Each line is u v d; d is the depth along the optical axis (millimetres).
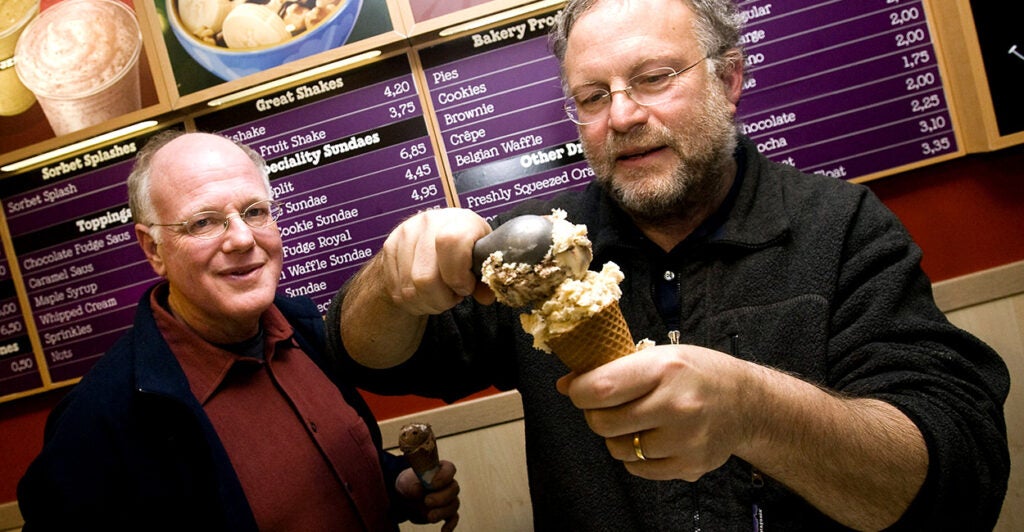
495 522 1860
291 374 1258
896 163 1721
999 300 1714
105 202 1961
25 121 1919
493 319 1208
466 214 811
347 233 1882
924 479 800
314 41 1790
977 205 1742
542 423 1102
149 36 1834
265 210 1226
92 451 1049
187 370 1161
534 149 1810
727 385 692
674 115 1043
